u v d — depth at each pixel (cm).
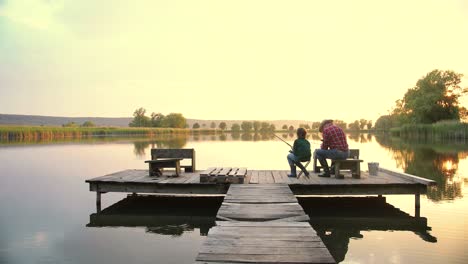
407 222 756
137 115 9962
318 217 809
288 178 987
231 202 709
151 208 909
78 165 1766
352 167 965
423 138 5228
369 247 596
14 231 691
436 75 5706
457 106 5691
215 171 996
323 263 416
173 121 10206
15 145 3553
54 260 542
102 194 1087
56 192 1096
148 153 2497
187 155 1110
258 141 4472
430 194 1041
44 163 1870
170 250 585
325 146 984
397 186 865
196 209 896
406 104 6106
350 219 789
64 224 750
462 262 528
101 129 7031
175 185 900
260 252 448
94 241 632
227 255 438
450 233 674
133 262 533
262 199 731
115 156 2264
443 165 1673
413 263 524
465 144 3581
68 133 6050
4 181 1299
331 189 881
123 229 711
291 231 530
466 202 934
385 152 2520
